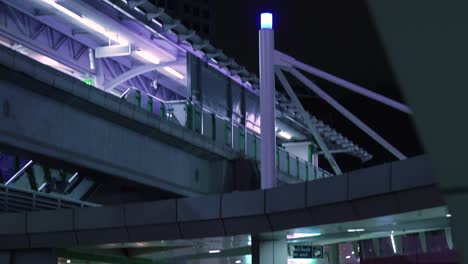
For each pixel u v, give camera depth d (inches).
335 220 815.1
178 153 1809.8
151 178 1684.3
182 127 1756.9
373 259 1066.1
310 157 3063.5
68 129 1397.6
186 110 1911.9
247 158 2050.9
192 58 1971.0
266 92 1274.6
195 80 1971.0
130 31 1934.1
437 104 131.6
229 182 1996.8
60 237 953.5
